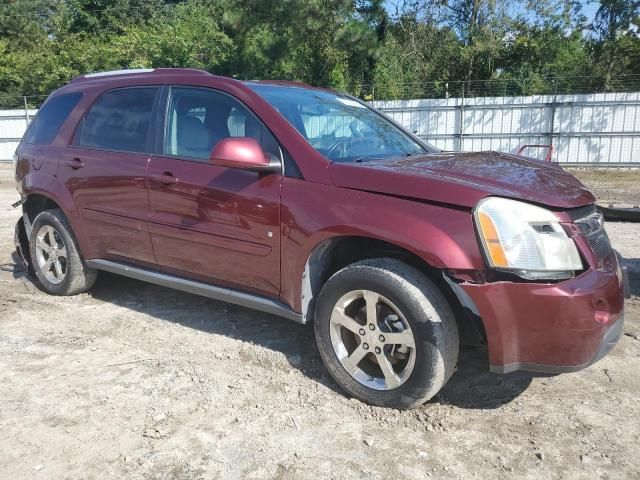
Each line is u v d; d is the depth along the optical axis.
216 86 3.91
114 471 2.67
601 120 20.06
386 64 27.98
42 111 5.17
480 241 2.79
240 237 3.60
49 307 4.83
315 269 3.42
